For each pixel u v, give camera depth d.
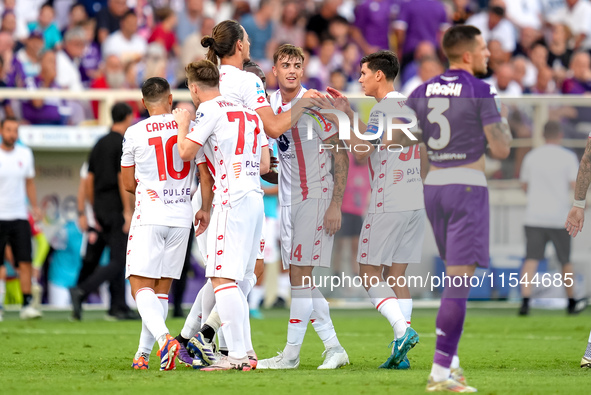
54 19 54.00
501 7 58.88
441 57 56.34
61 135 43.91
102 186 36.88
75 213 44.09
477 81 17.05
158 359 22.80
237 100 20.70
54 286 43.66
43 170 43.78
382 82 21.03
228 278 19.53
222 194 19.56
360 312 45.03
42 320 37.78
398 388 16.56
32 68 48.81
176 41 54.78
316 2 60.53
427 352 25.80
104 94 45.72
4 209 37.62
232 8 58.88
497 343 29.09
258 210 19.88
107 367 21.03
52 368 20.86
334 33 56.44
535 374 19.94
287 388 16.52
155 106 20.80
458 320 16.27
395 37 56.94
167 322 35.75
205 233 21.45
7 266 42.97
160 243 20.41
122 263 37.47
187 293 43.91
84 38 52.09
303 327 21.36
